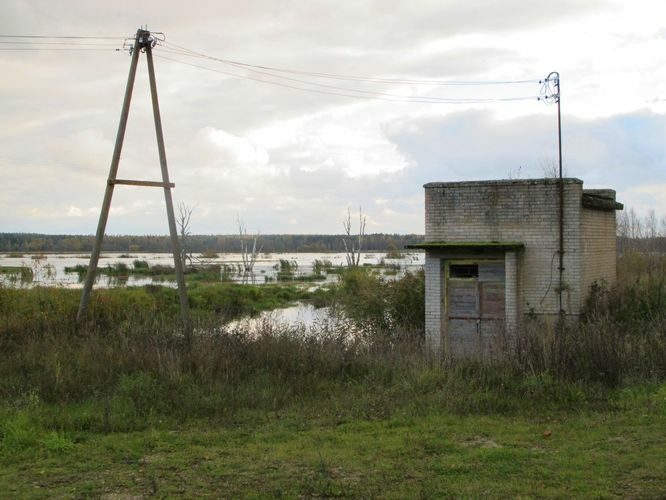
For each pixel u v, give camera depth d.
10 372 11.84
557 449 7.33
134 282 48.66
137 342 12.78
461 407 9.34
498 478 6.41
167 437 8.36
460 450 7.46
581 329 11.80
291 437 8.31
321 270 71.06
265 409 9.76
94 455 7.62
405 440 7.89
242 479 6.66
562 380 10.03
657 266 26.75
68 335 14.73
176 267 18.42
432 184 16.42
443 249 15.98
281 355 11.97
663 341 11.38
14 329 15.48
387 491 6.12
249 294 37.81
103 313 20.23
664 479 6.15
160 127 18.17
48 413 9.33
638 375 10.37
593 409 9.09
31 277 28.16
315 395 10.55
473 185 16.11
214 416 9.41
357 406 9.66
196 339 12.85
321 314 28.70
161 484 6.55
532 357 10.70
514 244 15.21
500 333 12.45
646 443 7.33
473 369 11.01
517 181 15.77
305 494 6.14
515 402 9.48
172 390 10.23
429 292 16.12
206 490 6.35
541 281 15.60
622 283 18.39
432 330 15.98
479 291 15.88
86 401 10.04
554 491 5.94
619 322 14.11
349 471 6.83
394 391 10.27
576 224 15.38
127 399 9.85
